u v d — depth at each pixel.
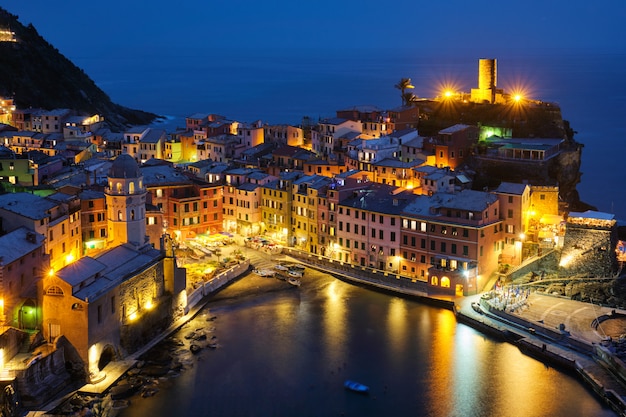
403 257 168.88
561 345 132.50
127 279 129.50
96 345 119.75
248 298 159.12
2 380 107.25
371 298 160.25
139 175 151.62
